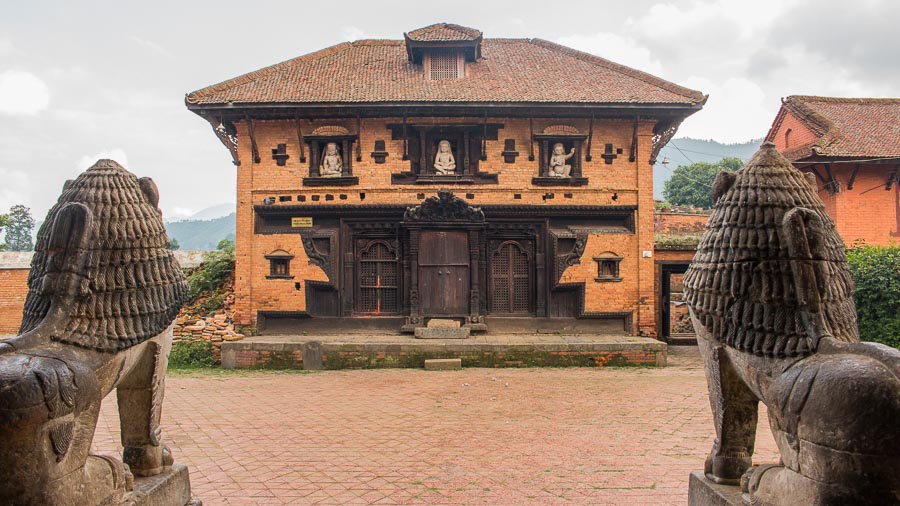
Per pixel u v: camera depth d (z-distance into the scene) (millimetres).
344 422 9938
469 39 19375
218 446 8492
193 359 17078
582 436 9023
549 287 18109
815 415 3428
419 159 18266
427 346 16156
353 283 18016
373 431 9344
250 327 17734
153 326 4691
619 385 13445
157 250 4914
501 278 18234
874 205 23812
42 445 3461
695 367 16438
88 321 4242
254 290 17859
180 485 5207
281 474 7273
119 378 4492
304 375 15047
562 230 18250
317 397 12094
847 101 28453
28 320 4270
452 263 17766
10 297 19672
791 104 28078
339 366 16094
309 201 18094
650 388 13062
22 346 3734
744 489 4344
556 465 7598
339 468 7504
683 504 6242
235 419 10156
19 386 3332
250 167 18109
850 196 23844
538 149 18344
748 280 4324
